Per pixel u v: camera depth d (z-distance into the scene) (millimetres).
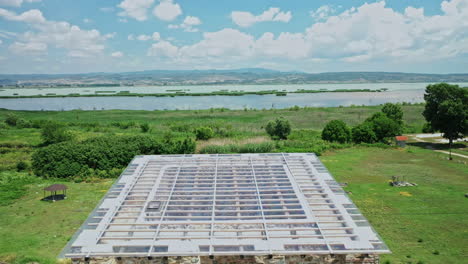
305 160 24438
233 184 20875
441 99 53938
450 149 49562
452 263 19594
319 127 79438
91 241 15234
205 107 138875
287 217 17078
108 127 77062
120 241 15281
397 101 153500
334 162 45250
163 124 82750
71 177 38625
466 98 51875
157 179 21547
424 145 57031
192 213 17656
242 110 117812
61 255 14406
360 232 15820
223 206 18234
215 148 48531
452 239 22734
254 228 16453
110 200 19047
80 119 96938
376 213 27547
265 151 49125
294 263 15516
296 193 19609
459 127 52719
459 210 27922
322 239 15305
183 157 25172
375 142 57312
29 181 37531
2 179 38188
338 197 19172
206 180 21375
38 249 21953
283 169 23016
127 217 17266
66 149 41656
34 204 30766
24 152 50625
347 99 167750
